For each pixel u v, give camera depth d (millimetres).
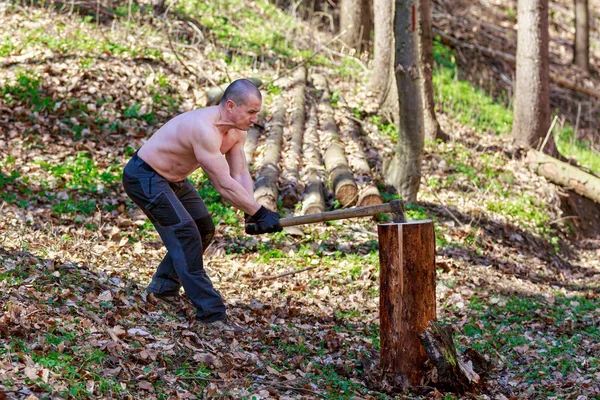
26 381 3662
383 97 12312
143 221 7773
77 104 10344
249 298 6215
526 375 5215
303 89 12398
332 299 6539
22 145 9281
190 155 4930
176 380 4203
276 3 16906
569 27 21469
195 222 5332
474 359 5074
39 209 7730
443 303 6824
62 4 13375
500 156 12156
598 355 5715
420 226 4582
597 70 20219
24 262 5477
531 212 10461
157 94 11023
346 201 8930
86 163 9086
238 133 5031
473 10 20016
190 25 13836
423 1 11664
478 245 8977
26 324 4305
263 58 13383
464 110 14273
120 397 3846
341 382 4621
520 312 6777
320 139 10664
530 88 12742
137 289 5609
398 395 4602
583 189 11633
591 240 11219
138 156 5016
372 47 15656
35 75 10664
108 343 4324
